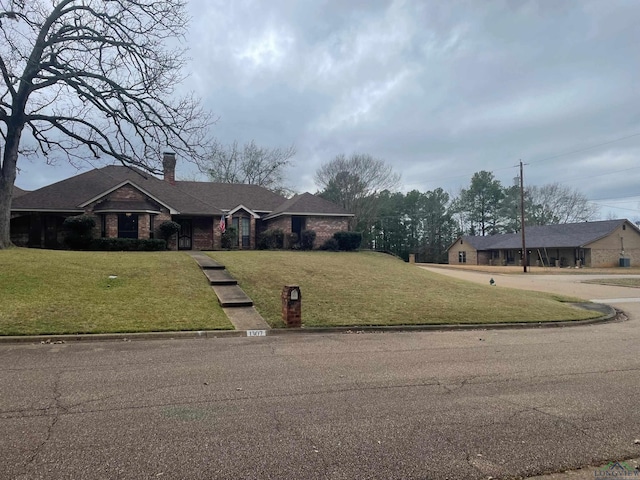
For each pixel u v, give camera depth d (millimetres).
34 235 23484
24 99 18109
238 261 18984
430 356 7273
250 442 3629
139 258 18016
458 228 70500
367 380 5648
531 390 5242
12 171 18219
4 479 2955
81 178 26328
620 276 31656
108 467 3160
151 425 3990
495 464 3287
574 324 12172
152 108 18594
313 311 11742
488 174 68312
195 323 9852
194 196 31016
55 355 7117
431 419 4207
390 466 3229
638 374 6102
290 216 29391
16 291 11445
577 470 3234
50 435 3730
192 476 3047
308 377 5777
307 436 3768
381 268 21297
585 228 47688
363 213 49250
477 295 16047
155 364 6504
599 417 4309
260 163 50344
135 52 18438
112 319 9734
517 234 54750
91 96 18422
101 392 5020
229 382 5496
